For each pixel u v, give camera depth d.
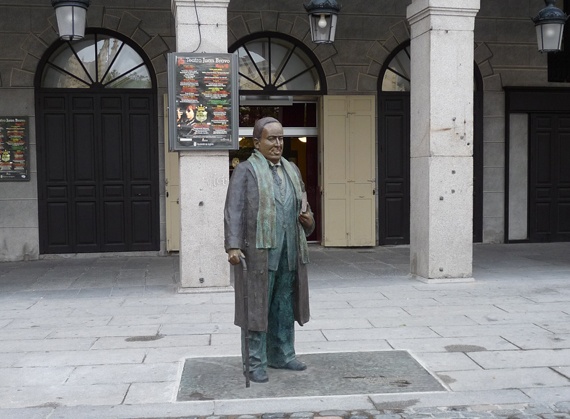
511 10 13.49
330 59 12.92
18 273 10.59
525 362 5.61
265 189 5.04
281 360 5.42
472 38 9.04
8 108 11.89
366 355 5.80
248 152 13.05
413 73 9.45
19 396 4.90
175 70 8.27
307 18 12.81
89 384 5.14
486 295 8.36
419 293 8.51
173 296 8.46
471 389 4.98
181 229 8.53
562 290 8.67
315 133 13.31
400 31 13.14
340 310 7.56
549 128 13.76
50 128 12.06
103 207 12.24
